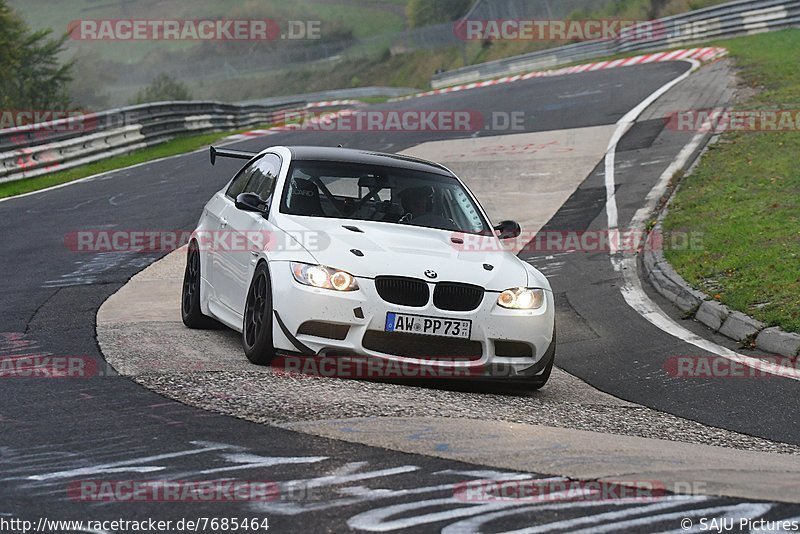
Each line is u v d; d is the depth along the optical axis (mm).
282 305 24406
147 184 75875
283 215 27016
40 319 32125
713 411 25031
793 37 125625
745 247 42688
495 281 25406
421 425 18750
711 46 139875
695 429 22984
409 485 15055
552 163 72250
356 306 24078
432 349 24578
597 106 98125
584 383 28312
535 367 25594
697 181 58969
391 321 24188
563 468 16375
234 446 17000
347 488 14852
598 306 38469
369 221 27344
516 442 18062
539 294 26031
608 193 60781
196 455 16500
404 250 25516
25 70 160375
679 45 154875
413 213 28172
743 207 50250
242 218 28797
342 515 13680
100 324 31234
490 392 25828
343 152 30469
